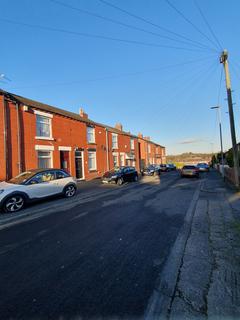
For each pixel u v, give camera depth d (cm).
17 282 343
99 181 1931
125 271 369
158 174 2916
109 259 415
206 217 691
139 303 286
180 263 392
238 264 382
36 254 446
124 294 305
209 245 469
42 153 1602
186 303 283
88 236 543
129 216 721
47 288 324
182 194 1166
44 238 538
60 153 1781
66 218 716
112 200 1012
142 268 378
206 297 293
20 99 1512
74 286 328
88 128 2202
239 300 286
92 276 355
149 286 323
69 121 1888
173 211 782
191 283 327
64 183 1092
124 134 3055
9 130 1348
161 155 5519
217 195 1110
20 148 1409
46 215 770
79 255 436
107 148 2517
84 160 2062
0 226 662
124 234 552
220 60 1333
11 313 273
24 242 515
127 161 3098
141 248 464
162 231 569
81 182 1848
